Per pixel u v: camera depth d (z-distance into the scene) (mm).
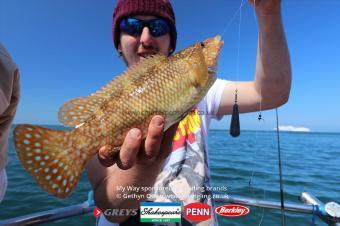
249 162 2396
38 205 1516
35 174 333
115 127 367
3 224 528
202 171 529
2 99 368
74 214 623
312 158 4293
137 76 390
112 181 420
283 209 627
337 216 603
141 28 577
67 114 374
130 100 373
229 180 1654
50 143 347
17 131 332
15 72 386
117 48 667
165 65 394
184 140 546
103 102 382
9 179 2174
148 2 565
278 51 532
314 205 658
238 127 499
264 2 475
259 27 526
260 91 580
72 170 352
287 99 592
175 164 526
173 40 642
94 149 365
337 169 3035
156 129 335
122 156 344
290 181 2205
